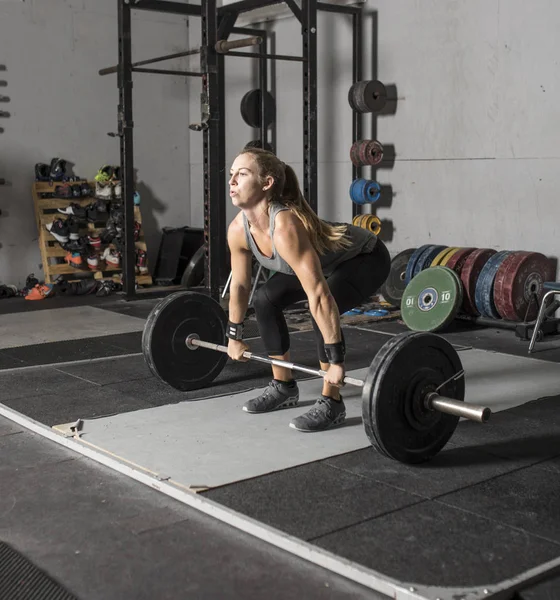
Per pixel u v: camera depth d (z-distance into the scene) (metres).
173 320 3.46
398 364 2.49
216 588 1.88
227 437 2.89
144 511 2.32
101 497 2.42
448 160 5.98
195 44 7.93
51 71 7.21
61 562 2.01
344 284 3.00
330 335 2.66
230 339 3.15
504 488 2.45
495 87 5.61
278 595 1.85
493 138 5.66
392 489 2.43
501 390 3.61
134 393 3.55
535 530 2.13
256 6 6.28
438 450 2.67
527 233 5.53
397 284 5.89
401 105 6.25
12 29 6.96
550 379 3.82
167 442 2.83
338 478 2.51
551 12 5.23
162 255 7.77
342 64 6.64
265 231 2.78
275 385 3.24
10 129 7.05
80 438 2.88
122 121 6.36
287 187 2.79
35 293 6.74
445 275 5.21
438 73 5.96
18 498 2.42
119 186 7.27
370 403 2.48
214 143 5.64
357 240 3.02
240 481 2.47
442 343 2.60
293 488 2.43
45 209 7.15
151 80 7.81
